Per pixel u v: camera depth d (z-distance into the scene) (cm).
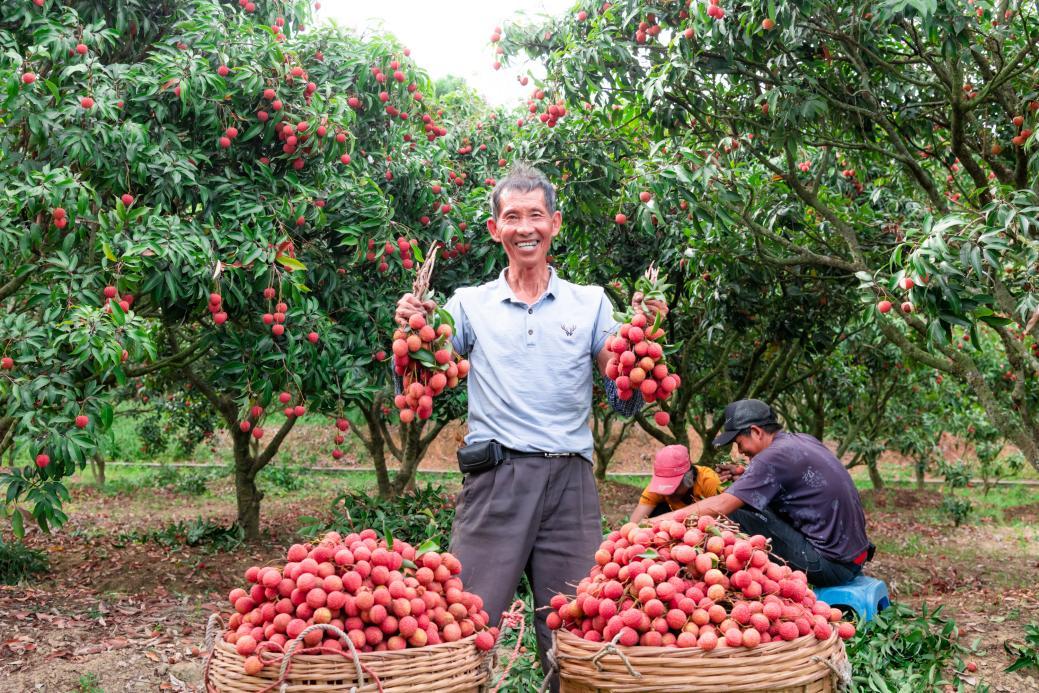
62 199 503
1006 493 1766
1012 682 439
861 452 1666
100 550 959
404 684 191
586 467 267
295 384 611
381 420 1105
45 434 500
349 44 686
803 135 589
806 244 778
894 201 779
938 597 703
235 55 603
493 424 261
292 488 1725
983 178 552
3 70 516
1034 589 739
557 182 684
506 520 254
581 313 268
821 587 459
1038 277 443
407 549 219
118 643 548
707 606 214
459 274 748
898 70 574
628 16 568
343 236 657
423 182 734
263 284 596
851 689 219
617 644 209
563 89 615
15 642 539
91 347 479
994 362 1282
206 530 1005
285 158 634
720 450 1310
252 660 189
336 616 198
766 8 457
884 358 1246
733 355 1164
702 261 746
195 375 944
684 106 580
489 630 216
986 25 549
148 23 637
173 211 627
